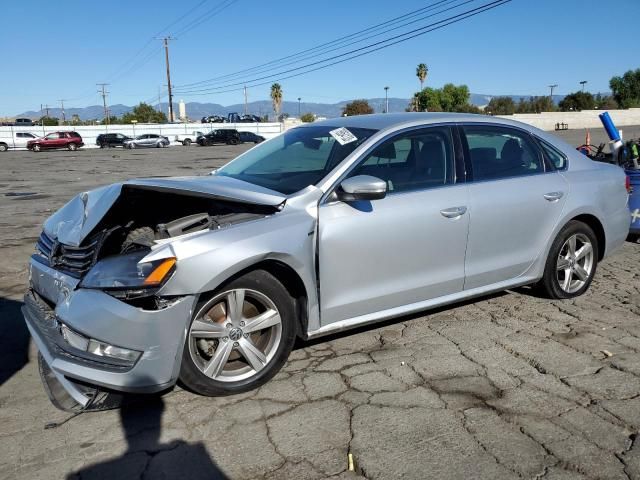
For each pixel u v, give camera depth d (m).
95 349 2.98
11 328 4.56
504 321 4.52
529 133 4.72
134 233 3.67
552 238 4.68
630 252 6.80
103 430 3.03
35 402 3.35
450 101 76.06
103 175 20.06
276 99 86.88
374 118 4.39
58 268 3.44
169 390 3.46
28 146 43.75
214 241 3.16
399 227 3.80
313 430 3.00
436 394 3.37
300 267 3.44
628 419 3.09
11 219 10.11
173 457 2.79
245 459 2.77
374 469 2.67
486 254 4.30
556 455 2.78
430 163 4.11
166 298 3.03
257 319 3.39
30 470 2.70
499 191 4.30
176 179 4.09
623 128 52.91
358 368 3.71
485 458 2.75
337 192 3.67
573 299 5.02
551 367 3.71
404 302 3.98
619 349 3.98
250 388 3.41
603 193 4.96
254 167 4.35
